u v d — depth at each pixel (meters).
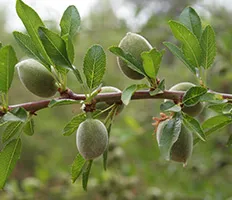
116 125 1.30
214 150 1.08
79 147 0.42
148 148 1.10
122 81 1.58
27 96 2.23
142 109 1.39
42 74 0.45
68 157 1.93
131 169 1.07
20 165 2.12
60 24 0.45
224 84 1.12
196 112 0.46
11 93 2.22
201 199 1.05
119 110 0.45
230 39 1.05
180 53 0.46
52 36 0.42
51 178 1.13
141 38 0.46
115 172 1.06
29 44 0.44
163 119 0.45
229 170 1.15
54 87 0.45
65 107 2.03
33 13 0.43
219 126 0.48
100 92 0.44
